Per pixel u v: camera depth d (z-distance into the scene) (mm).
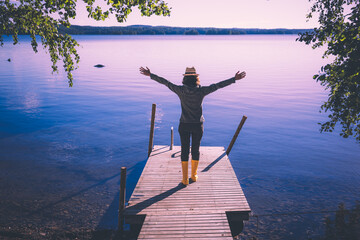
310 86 26438
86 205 7027
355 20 4117
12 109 17312
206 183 5645
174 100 20938
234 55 67562
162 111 17641
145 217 4527
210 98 21812
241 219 4758
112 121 15297
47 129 13656
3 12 4871
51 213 6613
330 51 4641
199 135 5152
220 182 5691
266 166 9711
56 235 5762
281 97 21781
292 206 7051
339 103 4504
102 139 12391
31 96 21469
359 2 4441
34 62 48344
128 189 7926
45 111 17109
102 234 5832
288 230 6051
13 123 14492
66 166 9477
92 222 6277
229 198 5062
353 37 4094
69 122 14945
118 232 5375
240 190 5359
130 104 19500
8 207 6812
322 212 6672
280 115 16547
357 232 5949
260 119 15766
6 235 5695
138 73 36156
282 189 8008
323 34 4484
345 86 4383
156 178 5902
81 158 10203
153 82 29375
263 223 6309
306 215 6633
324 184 8305
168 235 4012
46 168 9266
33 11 4977
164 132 13508
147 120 15594
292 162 10031
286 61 52375
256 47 114438
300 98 21266
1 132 13008
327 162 10023
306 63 48594
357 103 4309
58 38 5484
